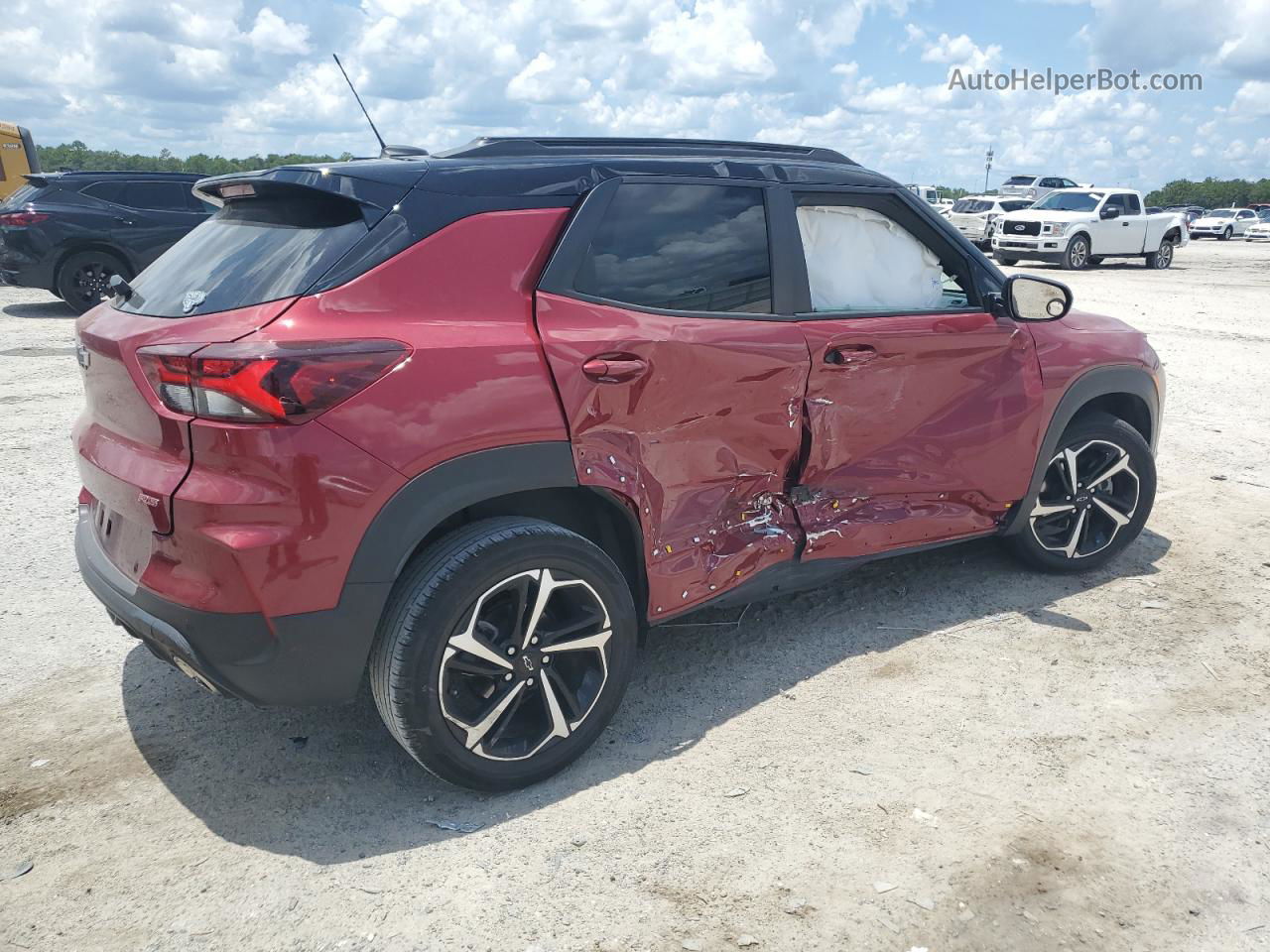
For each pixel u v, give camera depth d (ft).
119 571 8.52
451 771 8.59
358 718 10.41
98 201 40.52
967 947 7.17
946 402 11.84
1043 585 13.75
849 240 11.51
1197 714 10.36
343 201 8.40
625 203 9.60
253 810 8.83
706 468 10.03
